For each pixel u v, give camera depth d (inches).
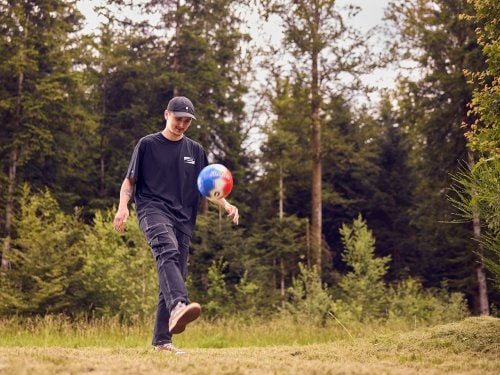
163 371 123.4
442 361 192.1
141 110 1057.5
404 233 1283.2
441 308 769.6
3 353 167.6
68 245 742.5
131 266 682.2
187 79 1070.4
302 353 227.3
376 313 773.9
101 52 1084.5
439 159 826.2
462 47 790.5
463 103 797.9
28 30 880.9
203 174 175.5
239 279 854.5
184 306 154.8
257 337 527.8
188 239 178.9
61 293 686.5
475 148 235.8
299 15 908.6
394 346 241.6
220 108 1182.3
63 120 909.8
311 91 916.0
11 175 846.5
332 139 970.7
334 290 878.4
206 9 1076.5
